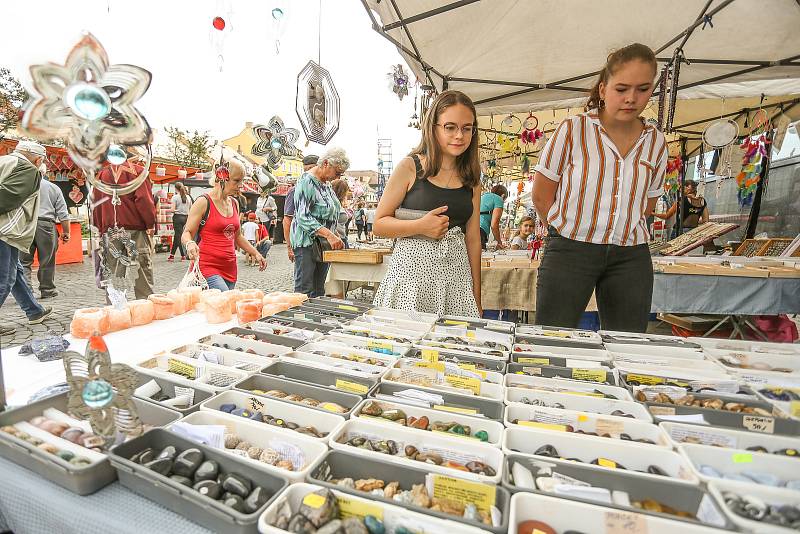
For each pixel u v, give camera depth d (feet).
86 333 4.77
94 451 2.40
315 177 10.92
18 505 2.24
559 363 4.01
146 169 2.82
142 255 10.30
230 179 8.61
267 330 4.87
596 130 5.40
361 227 44.37
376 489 2.20
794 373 3.72
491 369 3.86
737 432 2.64
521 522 1.97
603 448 2.53
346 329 4.85
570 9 8.91
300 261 11.21
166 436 2.44
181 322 5.67
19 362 3.99
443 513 1.90
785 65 10.80
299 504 2.04
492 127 22.44
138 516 2.03
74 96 2.15
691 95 14.15
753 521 1.81
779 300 8.59
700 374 3.65
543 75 12.34
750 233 17.75
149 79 2.53
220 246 8.84
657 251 13.46
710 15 8.16
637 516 1.86
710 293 8.95
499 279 10.07
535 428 2.69
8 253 9.99
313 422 2.87
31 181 9.50
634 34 9.85
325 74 8.29
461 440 2.52
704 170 19.90
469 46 10.44
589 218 5.48
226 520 1.86
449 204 5.59
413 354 4.21
